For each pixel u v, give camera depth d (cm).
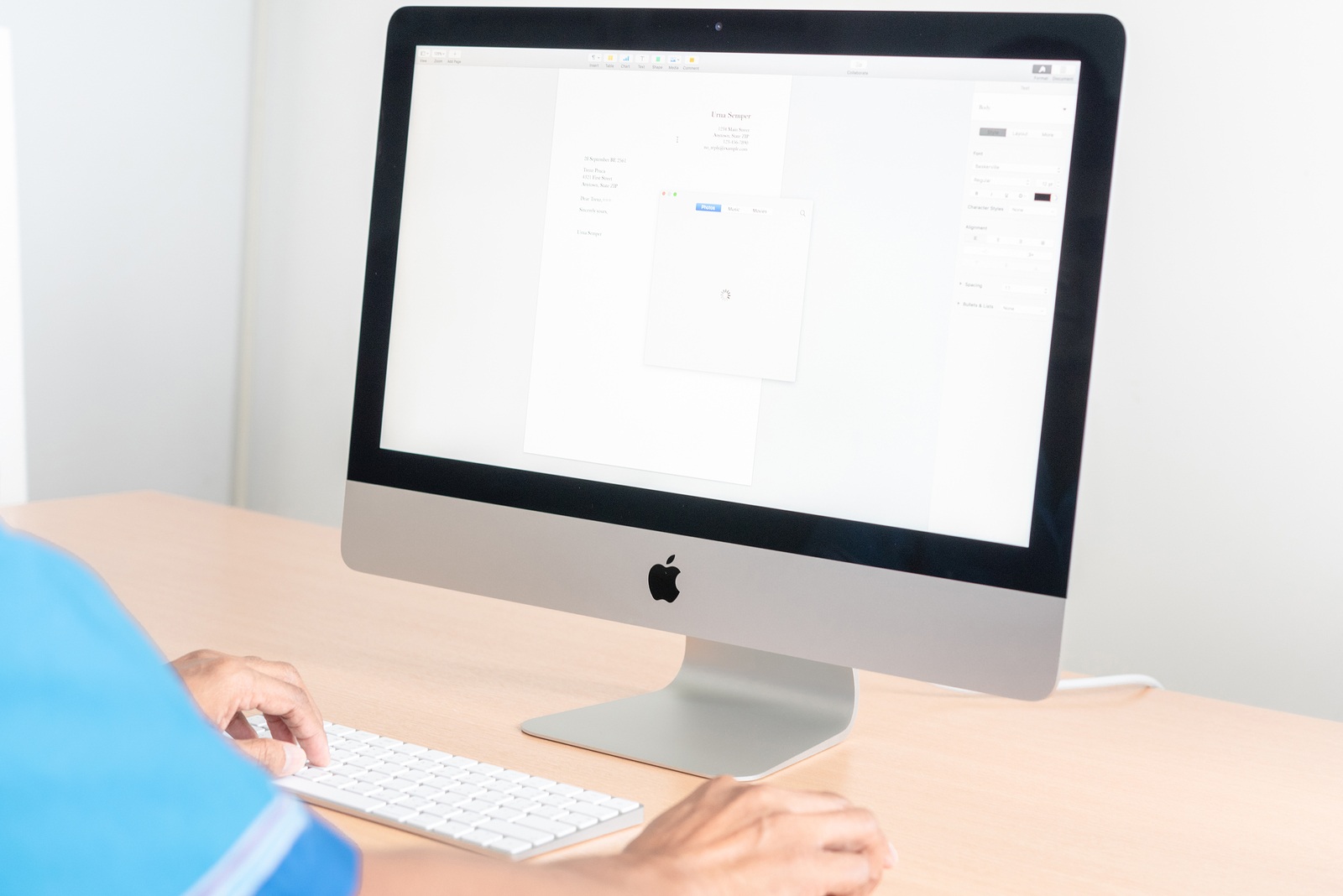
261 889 31
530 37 93
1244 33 191
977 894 64
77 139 240
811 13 84
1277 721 103
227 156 275
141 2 250
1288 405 192
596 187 91
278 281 283
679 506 88
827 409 84
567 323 92
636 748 83
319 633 109
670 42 89
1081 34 77
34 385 238
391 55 98
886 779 83
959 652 80
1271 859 73
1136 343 202
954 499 80
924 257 81
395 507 99
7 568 29
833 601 83
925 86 81
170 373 268
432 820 66
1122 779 86
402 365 98
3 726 28
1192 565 200
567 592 92
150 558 132
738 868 52
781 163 85
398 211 98
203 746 31
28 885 27
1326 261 187
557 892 44
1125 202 201
